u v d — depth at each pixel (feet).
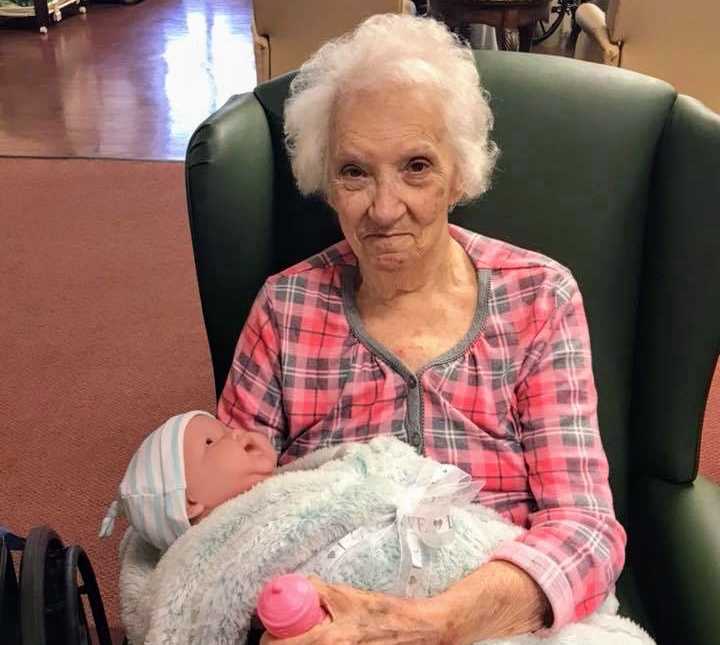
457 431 3.68
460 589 3.06
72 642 2.86
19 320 9.04
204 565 3.18
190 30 20.44
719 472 7.03
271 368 3.91
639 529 4.10
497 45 14.46
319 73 3.66
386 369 3.73
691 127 3.85
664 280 3.92
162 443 3.53
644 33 8.32
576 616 3.24
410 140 3.34
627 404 4.19
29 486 6.94
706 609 3.43
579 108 4.09
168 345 8.72
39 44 18.92
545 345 3.67
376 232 3.48
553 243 4.16
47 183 12.05
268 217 4.24
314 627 2.77
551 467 3.58
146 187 12.00
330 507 3.12
